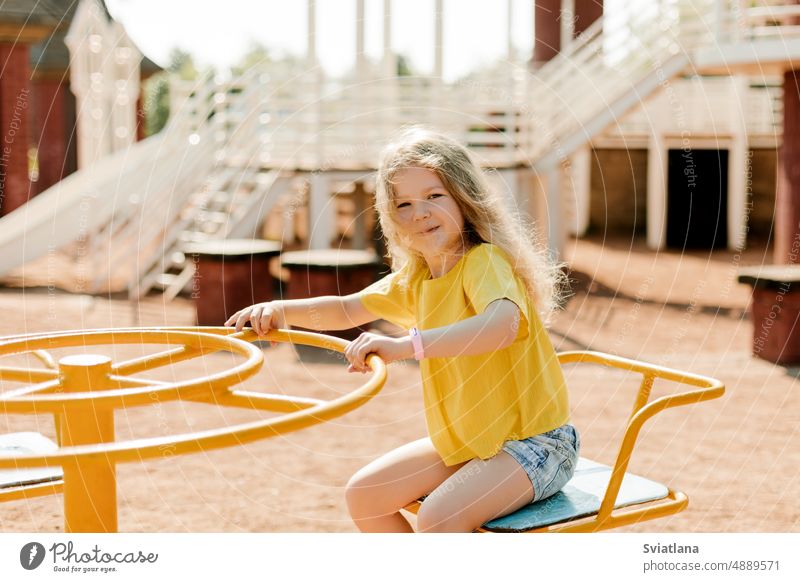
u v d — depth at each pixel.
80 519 2.02
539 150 10.72
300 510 3.53
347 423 4.88
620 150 15.59
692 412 5.08
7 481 2.03
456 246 2.31
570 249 13.40
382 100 10.50
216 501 3.63
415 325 2.56
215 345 2.21
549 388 2.26
